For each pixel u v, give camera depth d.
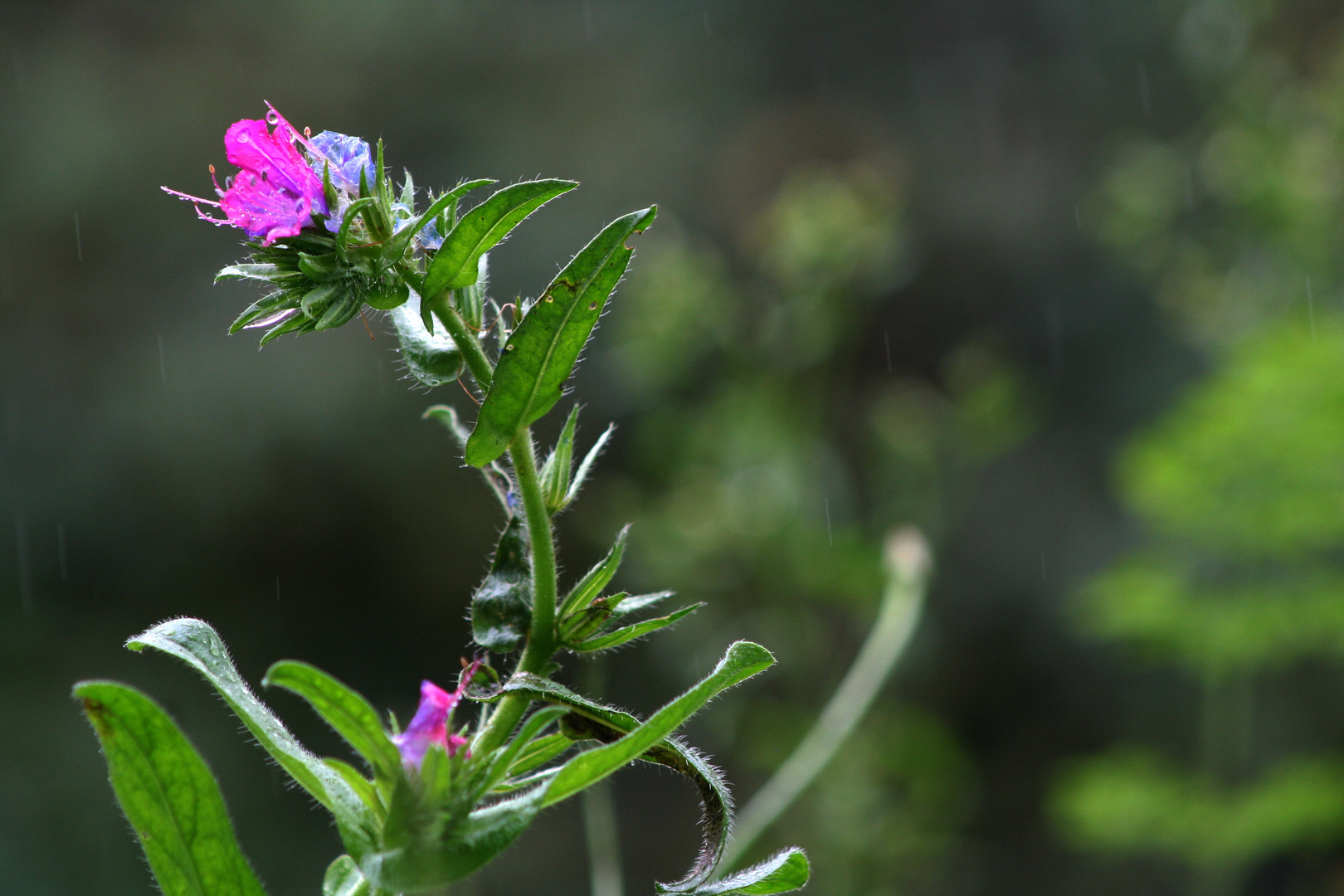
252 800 11.14
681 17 16.22
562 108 15.01
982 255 15.95
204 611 12.60
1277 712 12.55
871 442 10.06
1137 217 10.03
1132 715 14.15
